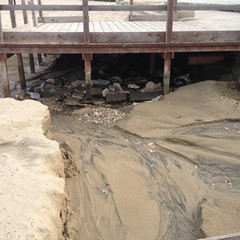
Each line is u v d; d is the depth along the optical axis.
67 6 6.92
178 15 10.10
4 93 7.43
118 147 5.67
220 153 5.36
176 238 3.86
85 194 4.54
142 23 9.95
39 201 3.21
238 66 7.66
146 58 9.72
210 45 7.20
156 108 6.80
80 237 3.84
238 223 3.87
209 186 4.68
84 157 5.39
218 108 6.64
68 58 11.47
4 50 7.00
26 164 3.88
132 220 4.12
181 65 9.06
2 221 2.91
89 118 6.80
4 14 16.72
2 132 4.61
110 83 8.39
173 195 4.53
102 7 6.88
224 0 12.96
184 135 5.83
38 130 4.75
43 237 2.81
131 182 4.79
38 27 9.13
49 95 8.28
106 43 7.00
